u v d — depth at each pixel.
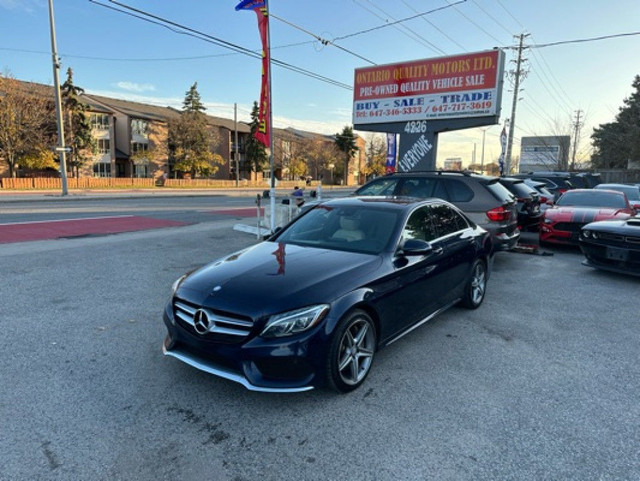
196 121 50.88
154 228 11.45
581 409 2.99
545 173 16.86
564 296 5.84
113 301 5.11
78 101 39.91
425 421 2.81
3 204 18.80
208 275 3.39
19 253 7.63
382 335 3.48
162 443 2.54
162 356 3.67
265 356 2.77
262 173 63.97
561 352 3.97
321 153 73.06
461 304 5.20
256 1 9.93
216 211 16.88
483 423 2.80
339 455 2.46
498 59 11.16
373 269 3.44
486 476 2.30
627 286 6.39
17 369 3.39
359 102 13.80
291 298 2.91
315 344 2.85
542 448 2.55
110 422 2.73
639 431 2.74
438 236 4.53
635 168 45.66
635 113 48.38
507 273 7.21
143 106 58.84
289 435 2.64
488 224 6.70
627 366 3.70
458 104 11.91
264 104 10.16
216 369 2.95
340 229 4.20
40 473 2.26
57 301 5.06
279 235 4.49
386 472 2.32
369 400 3.07
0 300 5.05
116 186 40.62
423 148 12.71
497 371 3.56
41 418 2.75
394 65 12.90
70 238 9.48
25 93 34.28
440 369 3.59
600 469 2.37
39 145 35.84
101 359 3.60
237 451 2.48
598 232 6.79
